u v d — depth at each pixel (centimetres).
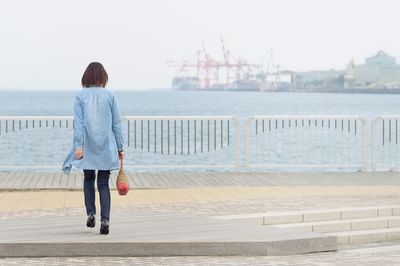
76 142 1181
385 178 1948
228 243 1142
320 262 1096
